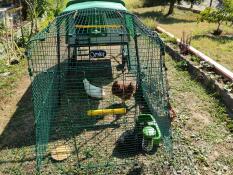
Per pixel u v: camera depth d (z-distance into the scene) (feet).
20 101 10.34
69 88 10.34
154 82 8.66
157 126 7.71
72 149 7.59
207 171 6.93
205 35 18.78
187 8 31.71
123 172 6.86
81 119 8.85
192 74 12.05
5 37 14.99
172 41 15.96
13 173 6.94
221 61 13.30
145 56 9.48
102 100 9.87
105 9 9.75
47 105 8.74
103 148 7.61
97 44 10.34
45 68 9.56
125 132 7.73
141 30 9.14
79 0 11.32
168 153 7.36
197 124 8.68
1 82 11.71
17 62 13.66
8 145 7.94
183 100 10.00
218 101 9.86
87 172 6.86
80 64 11.43
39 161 6.93
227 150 7.63
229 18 19.03
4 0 23.85
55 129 8.41
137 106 9.36
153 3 33.19
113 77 11.38
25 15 21.24
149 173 6.84
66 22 10.18
